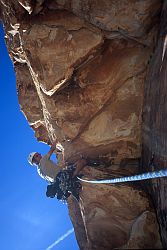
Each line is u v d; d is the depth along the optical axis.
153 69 6.42
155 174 3.19
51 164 6.94
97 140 7.43
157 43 6.32
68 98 7.40
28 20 7.33
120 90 7.19
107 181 5.04
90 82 7.23
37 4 6.98
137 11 6.10
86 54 7.04
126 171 7.34
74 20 7.04
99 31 6.89
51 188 6.77
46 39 7.19
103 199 7.15
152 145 6.25
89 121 7.47
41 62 7.28
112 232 7.00
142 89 7.03
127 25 6.40
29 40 7.30
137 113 7.12
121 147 7.40
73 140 7.61
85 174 7.29
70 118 7.49
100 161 7.55
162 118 5.61
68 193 6.80
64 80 7.19
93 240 7.26
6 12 7.60
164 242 5.96
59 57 7.14
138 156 7.31
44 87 7.31
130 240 6.37
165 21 5.80
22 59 8.54
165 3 5.80
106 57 7.14
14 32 8.00
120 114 7.23
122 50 7.04
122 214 6.92
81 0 6.50
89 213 7.31
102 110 7.37
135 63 6.96
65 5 6.92
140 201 6.82
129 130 7.19
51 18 7.19
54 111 7.52
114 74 7.12
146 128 6.70
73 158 7.70
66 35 7.09
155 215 6.46
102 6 6.36
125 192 6.98
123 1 6.11
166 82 5.48
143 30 6.41
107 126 7.32
